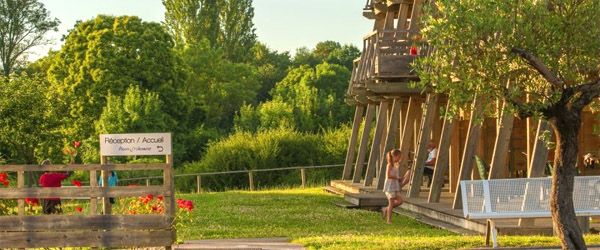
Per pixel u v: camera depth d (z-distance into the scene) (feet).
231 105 280.10
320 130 225.15
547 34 43.42
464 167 70.49
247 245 53.72
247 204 94.02
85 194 51.96
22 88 144.97
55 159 154.92
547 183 52.80
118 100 186.80
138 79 204.44
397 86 86.33
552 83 42.70
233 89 275.18
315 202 95.40
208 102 270.46
